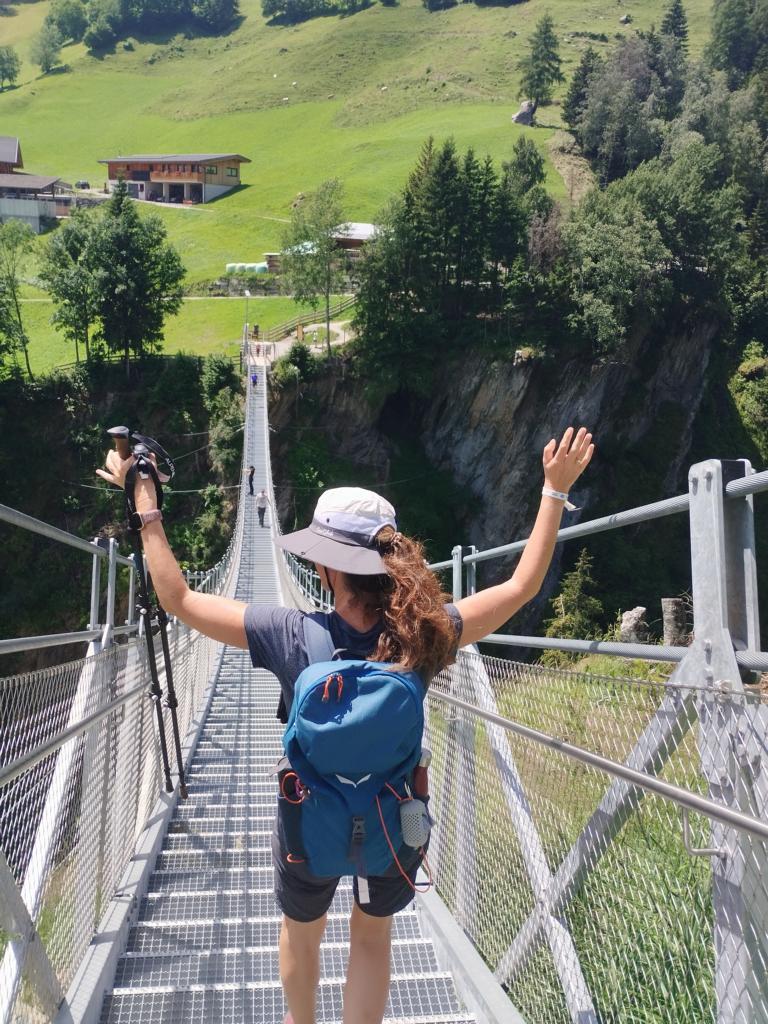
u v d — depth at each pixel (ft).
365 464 187.42
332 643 7.16
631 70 355.15
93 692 12.11
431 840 15.15
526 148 296.92
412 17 513.04
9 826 8.46
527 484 189.88
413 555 7.27
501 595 7.83
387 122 394.73
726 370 223.92
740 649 6.81
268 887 14.53
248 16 581.12
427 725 15.99
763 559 122.52
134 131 436.76
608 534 173.58
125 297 175.52
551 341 189.16
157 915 13.41
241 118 425.28
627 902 7.82
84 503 169.48
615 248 191.93
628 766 7.41
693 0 526.16
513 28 481.87
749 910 6.15
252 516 114.83
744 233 260.01
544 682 9.92
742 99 333.42
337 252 194.49
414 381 187.73
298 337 192.95
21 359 199.21
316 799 6.76
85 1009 9.48
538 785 9.87
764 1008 5.91
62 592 161.68
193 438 171.12
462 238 192.24
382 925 8.00
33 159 405.80
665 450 209.36
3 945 8.74
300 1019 7.95
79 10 572.51
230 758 25.50
